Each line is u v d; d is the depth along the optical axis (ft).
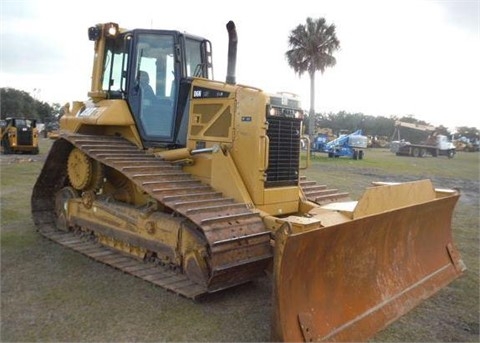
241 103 18.80
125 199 22.21
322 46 113.29
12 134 77.15
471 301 17.57
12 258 20.43
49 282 17.65
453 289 18.83
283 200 19.52
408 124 151.53
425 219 19.07
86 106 24.02
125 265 19.36
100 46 23.72
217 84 19.79
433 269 19.35
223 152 18.92
